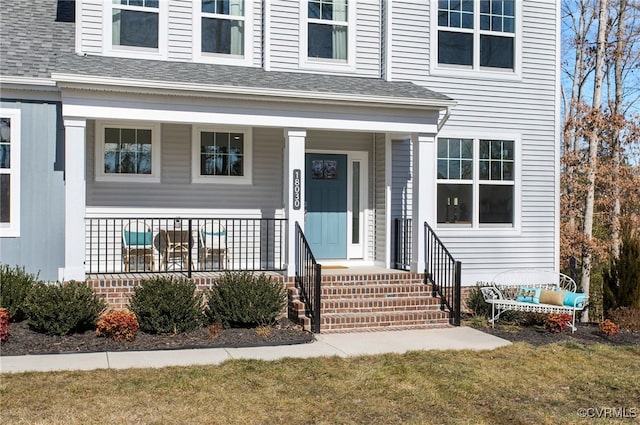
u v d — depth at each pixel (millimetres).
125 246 10867
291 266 10516
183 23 11531
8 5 12188
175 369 7227
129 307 9156
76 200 9398
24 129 10148
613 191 18125
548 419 6055
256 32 11984
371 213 12867
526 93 13406
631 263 11516
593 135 16516
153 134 11438
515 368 7801
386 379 7137
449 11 12938
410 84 12180
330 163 12711
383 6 12570
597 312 18484
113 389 6422
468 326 10438
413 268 11344
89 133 11102
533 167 13461
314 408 6129
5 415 5598
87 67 9867
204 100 10008
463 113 12898
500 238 13125
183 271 10828
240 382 6840
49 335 8469
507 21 13344
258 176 12070
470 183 12953
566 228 17875
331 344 8844
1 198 10109
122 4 11219
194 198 11672
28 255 10148
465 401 6504
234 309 9258
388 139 12398
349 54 12391
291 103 10391
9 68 10039
